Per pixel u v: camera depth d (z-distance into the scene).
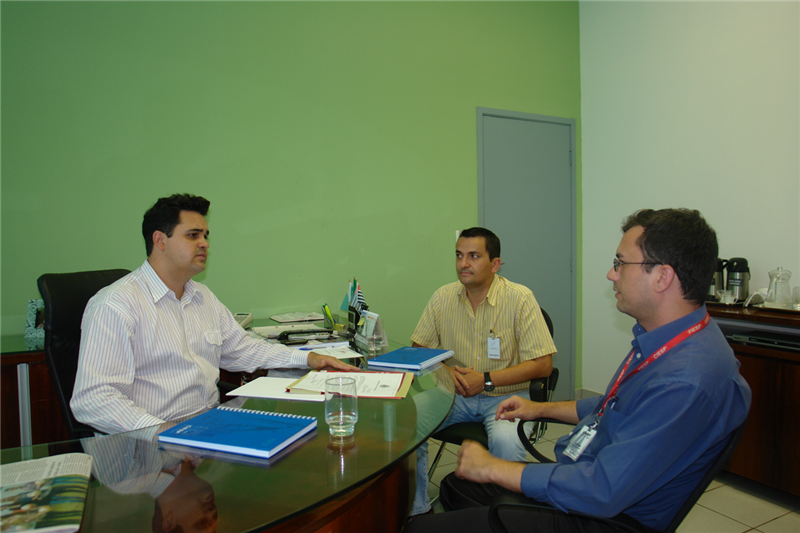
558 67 3.72
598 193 3.70
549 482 0.98
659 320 1.08
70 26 2.23
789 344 2.09
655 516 1.03
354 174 2.95
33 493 0.78
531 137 3.59
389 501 1.17
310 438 1.04
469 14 3.32
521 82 3.55
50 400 1.89
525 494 1.01
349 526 1.00
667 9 3.14
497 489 1.37
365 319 2.07
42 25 2.18
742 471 2.29
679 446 0.92
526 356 2.00
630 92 3.42
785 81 2.54
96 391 1.24
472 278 2.03
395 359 1.71
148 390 1.43
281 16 2.71
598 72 3.67
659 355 1.04
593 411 1.29
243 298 2.65
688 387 0.92
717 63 2.87
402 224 3.11
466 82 3.32
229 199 2.60
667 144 3.18
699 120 2.97
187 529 0.72
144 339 1.42
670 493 1.01
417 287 3.18
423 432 1.07
